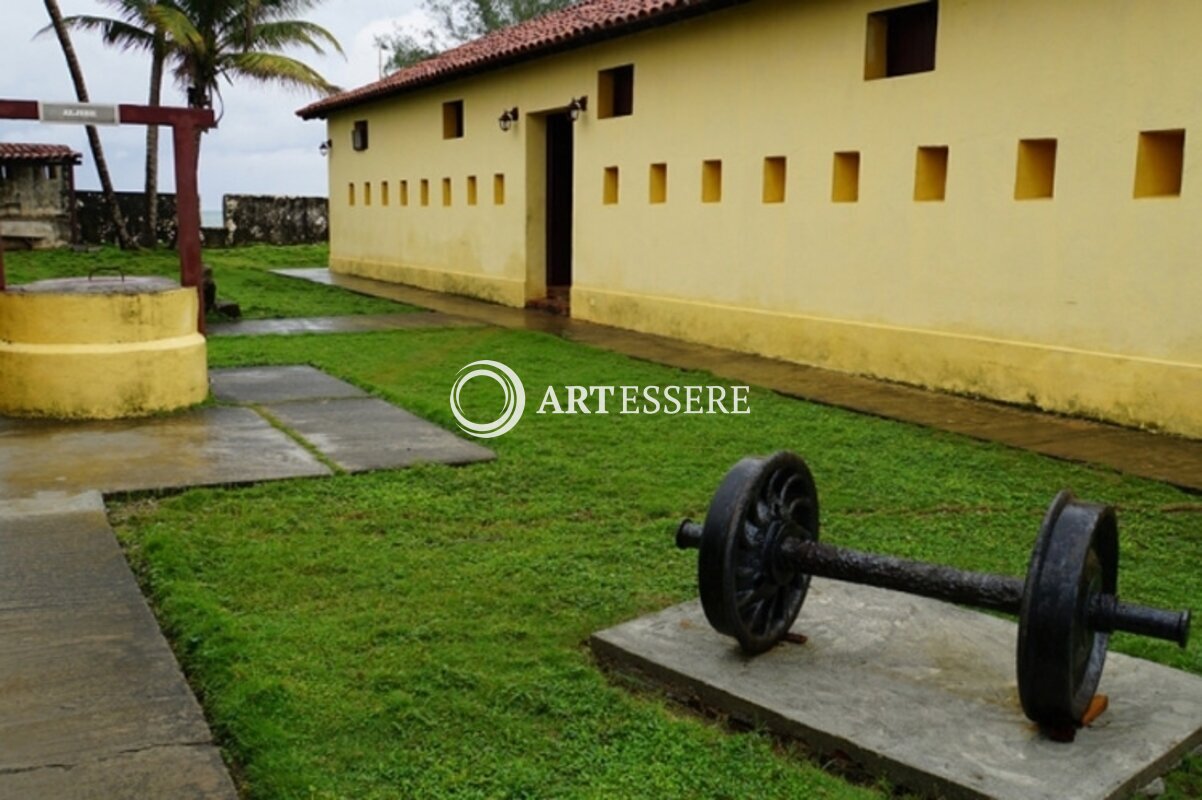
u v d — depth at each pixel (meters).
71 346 7.88
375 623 4.26
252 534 5.38
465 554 5.14
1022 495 6.35
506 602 4.54
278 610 4.40
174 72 27.67
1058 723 3.28
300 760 3.20
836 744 3.35
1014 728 3.40
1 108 7.95
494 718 3.52
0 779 3.01
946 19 9.31
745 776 3.22
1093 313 8.40
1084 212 8.39
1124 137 8.07
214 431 7.61
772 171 11.49
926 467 6.98
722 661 3.88
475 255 17.88
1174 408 7.86
